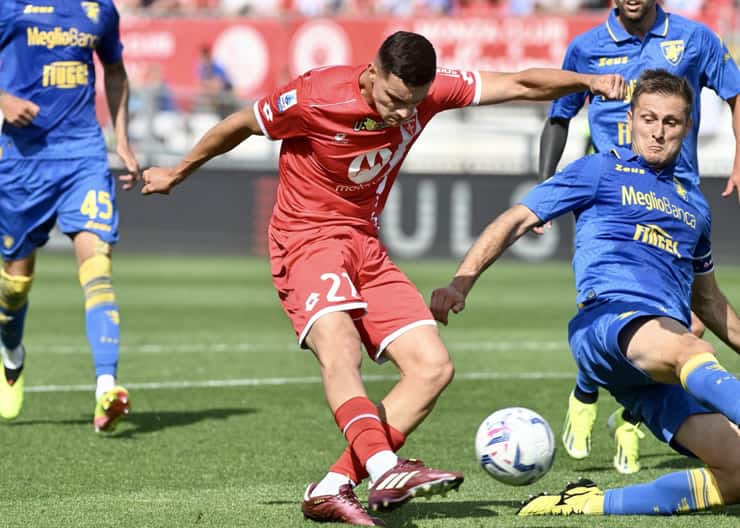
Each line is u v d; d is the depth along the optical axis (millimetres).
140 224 74000
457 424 25922
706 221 18047
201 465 21625
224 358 36812
